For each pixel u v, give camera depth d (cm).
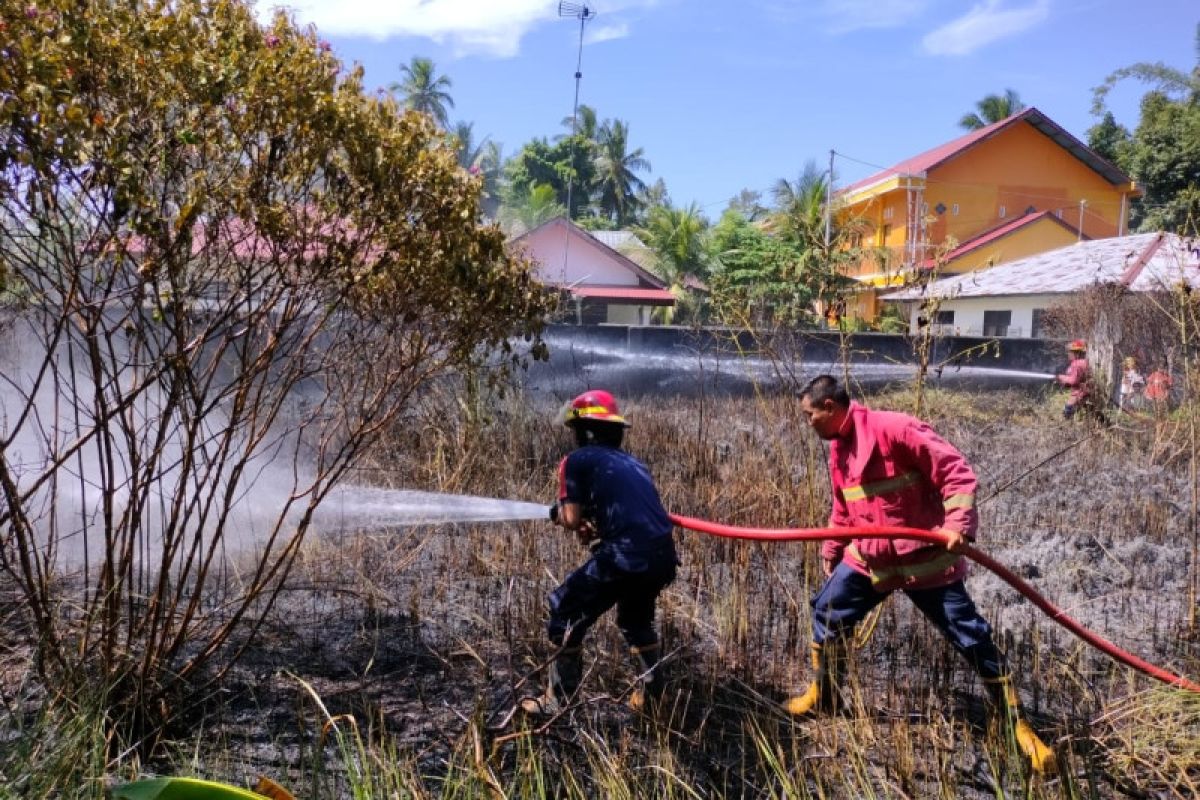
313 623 457
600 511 373
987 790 345
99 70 284
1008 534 678
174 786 229
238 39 297
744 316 625
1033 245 2966
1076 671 433
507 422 821
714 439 945
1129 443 1055
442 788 321
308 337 351
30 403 315
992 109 4700
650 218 3212
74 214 303
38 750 287
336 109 309
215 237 314
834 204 2853
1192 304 590
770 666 438
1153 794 344
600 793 320
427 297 361
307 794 311
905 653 457
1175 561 615
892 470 368
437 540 577
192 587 477
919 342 502
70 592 421
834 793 339
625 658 425
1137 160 3306
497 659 425
